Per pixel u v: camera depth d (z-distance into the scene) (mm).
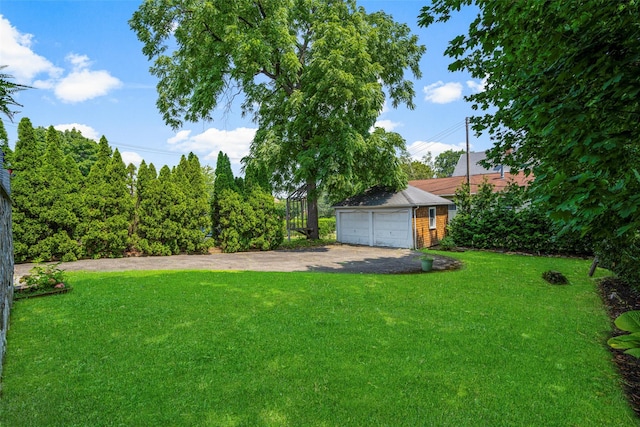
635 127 2428
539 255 11758
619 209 2127
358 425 2574
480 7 3607
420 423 2596
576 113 2463
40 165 10719
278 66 14242
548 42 2842
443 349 3908
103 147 12164
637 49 2326
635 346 3271
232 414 2697
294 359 3637
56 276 6512
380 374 3322
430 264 9109
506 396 2969
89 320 4793
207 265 10398
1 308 3771
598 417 2697
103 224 11836
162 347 3920
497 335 4336
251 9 13023
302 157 13172
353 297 6113
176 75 13867
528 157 4750
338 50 11781
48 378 3223
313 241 16203
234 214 14094
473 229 13648
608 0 2482
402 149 15492
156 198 12859
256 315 5074
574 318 5035
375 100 12891
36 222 10539
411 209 14352
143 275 8203
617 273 6559
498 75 4387
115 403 2828
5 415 2646
